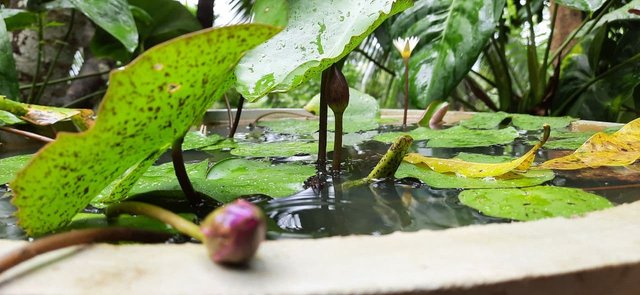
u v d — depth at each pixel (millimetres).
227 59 294
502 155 630
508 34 2018
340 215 369
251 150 699
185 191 397
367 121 1084
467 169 495
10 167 593
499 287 214
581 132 847
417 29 1264
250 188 446
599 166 523
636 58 1282
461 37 1161
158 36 1438
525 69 2236
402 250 244
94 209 390
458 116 1178
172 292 205
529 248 245
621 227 269
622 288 231
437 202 401
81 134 261
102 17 977
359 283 211
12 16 1078
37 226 301
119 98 261
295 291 206
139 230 281
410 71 1240
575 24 1788
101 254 242
